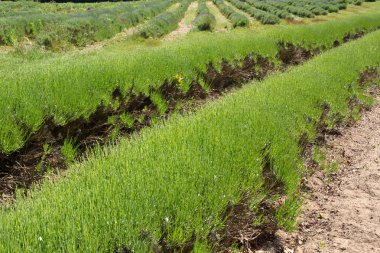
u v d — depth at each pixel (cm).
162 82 834
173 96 850
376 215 481
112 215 288
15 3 4519
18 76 686
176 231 303
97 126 668
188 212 319
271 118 556
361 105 906
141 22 3198
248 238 397
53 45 1731
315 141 677
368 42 1594
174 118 572
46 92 624
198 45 1153
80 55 1263
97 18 2452
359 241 429
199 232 320
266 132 505
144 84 782
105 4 5775
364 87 1058
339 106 791
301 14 4069
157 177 350
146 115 752
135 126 714
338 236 438
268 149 479
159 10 4203
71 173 386
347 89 913
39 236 258
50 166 558
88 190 316
